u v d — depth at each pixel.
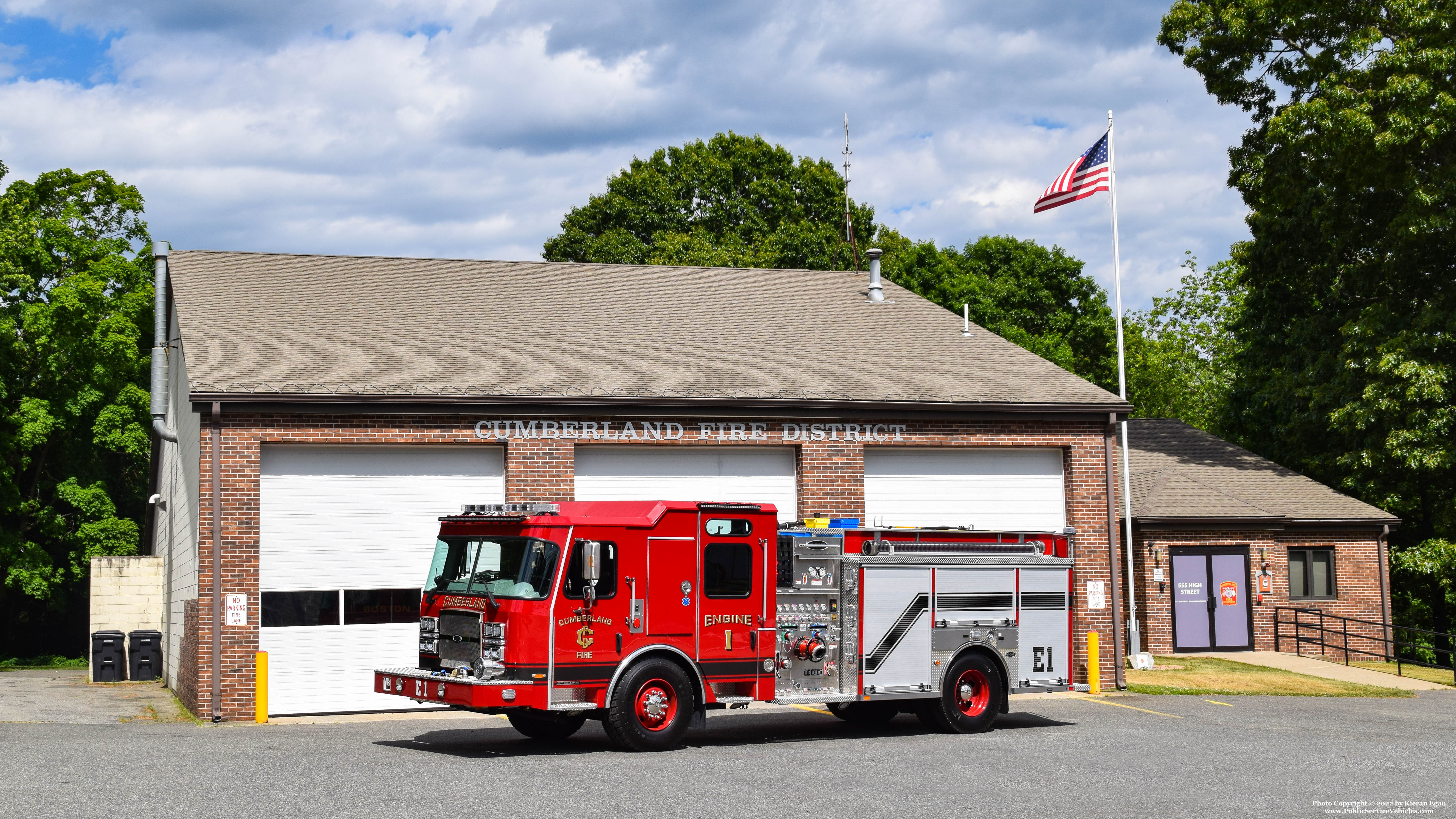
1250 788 12.22
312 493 19.20
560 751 14.31
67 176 41.72
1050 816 10.66
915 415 22.02
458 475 19.97
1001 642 16.95
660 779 12.20
